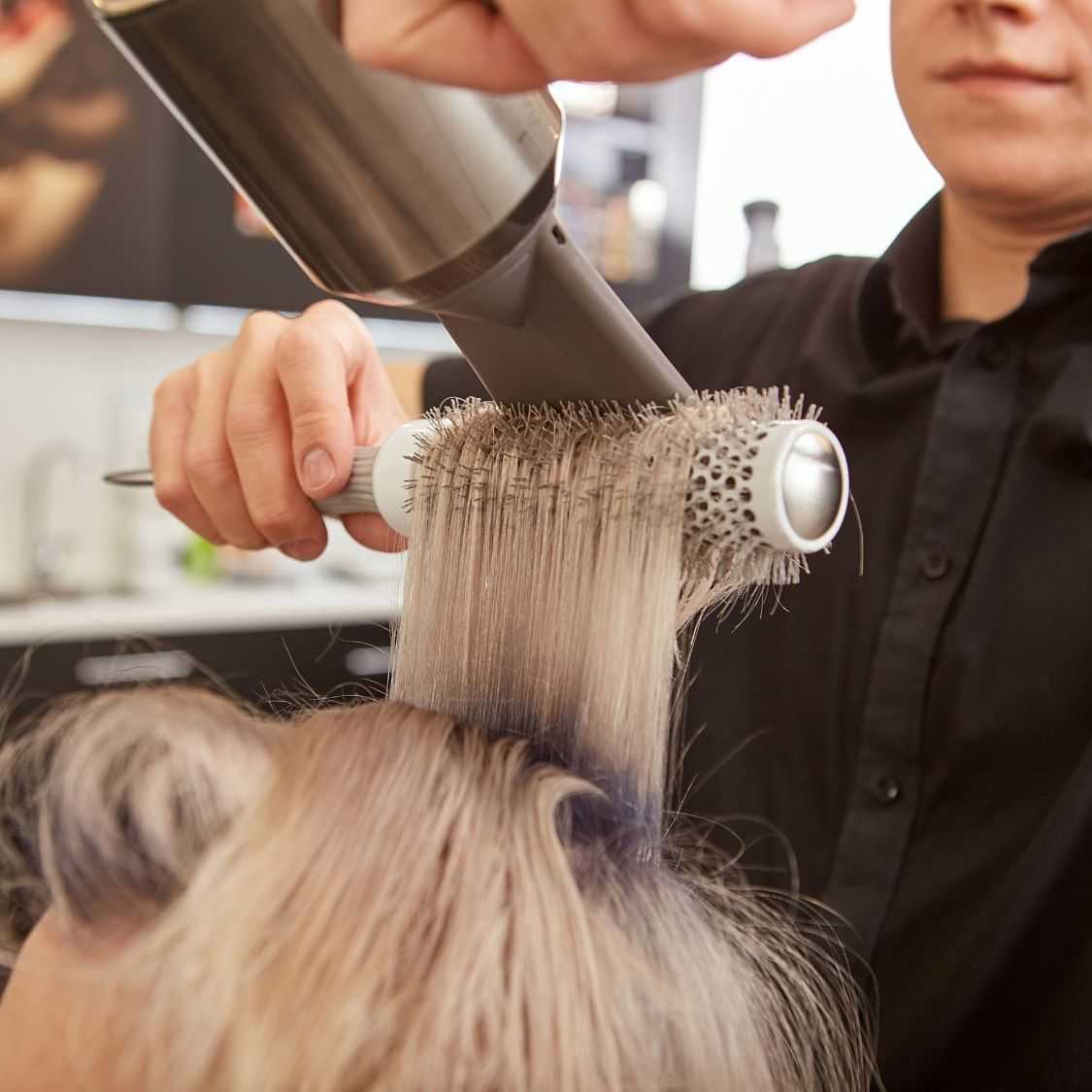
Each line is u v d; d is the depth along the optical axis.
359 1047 0.30
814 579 0.70
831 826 0.68
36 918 0.37
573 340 0.38
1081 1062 0.55
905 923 0.61
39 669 1.69
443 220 0.31
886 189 2.04
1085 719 0.58
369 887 0.32
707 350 0.86
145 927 0.33
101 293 1.81
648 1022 0.34
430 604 0.43
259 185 0.32
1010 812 0.60
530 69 0.25
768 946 0.47
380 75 0.29
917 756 0.63
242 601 1.90
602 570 0.38
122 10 0.29
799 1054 0.44
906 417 0.70
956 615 0.63
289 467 0.55
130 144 1.77
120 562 1.99
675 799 0.69
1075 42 0.56
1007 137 0.59
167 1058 0.30
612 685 0.37
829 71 2.09
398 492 0.47
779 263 1.84
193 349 2.09
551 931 0.32
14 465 1.95
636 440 0.38
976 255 0.70
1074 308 0.63
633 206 2.19
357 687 0.59
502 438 0.42
